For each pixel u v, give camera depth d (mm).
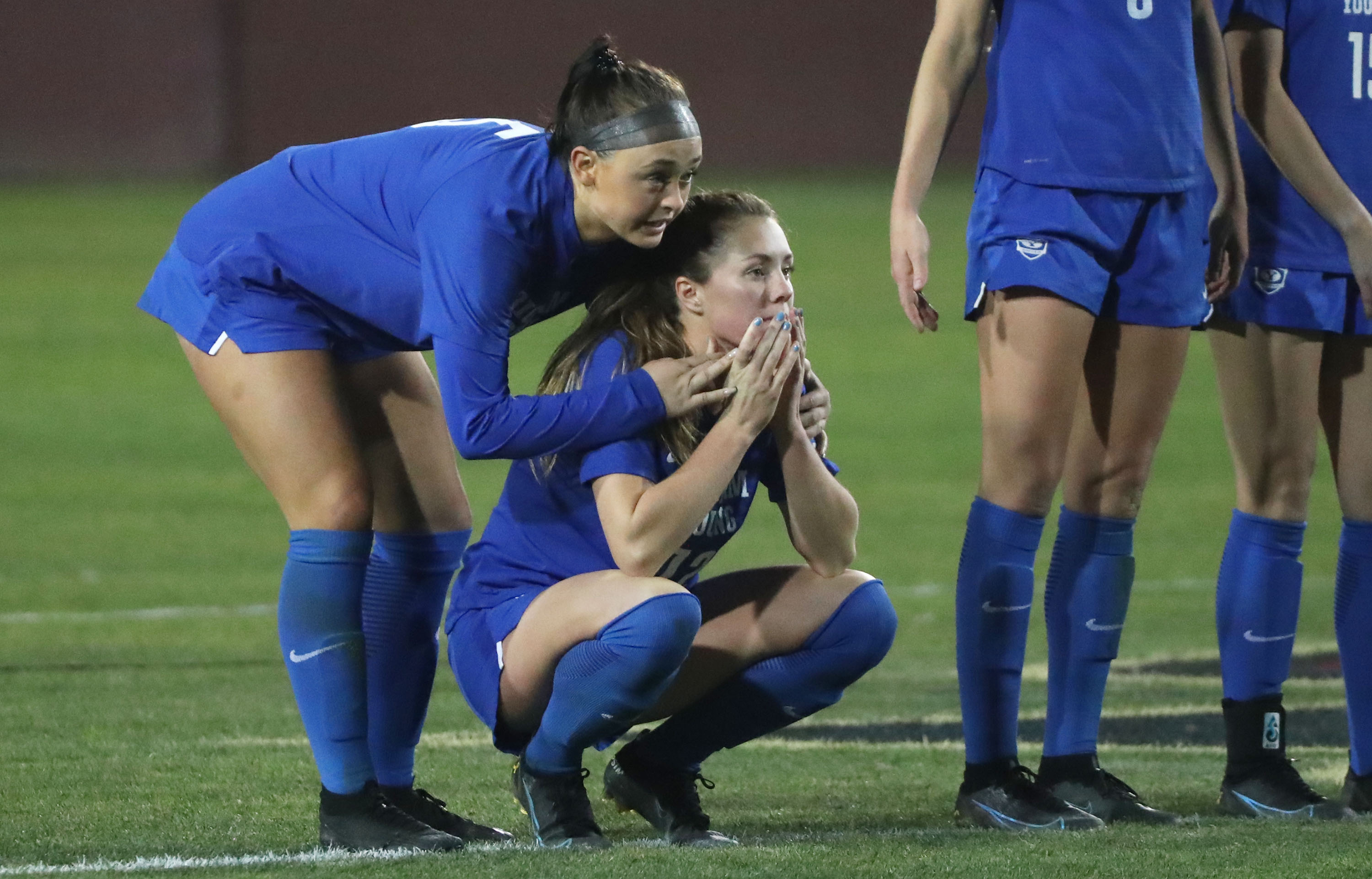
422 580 12797
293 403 11727
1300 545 13719
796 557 26297
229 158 95250
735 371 11297
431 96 96250
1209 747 16047
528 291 11680
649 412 11234
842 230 75438
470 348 11102
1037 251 12547
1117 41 12617
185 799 13367
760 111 99000
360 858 11117
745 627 12102
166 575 25109
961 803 12953
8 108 91938
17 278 61969
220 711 17141
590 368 11648
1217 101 13367
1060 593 13242
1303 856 10969
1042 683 19312
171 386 44344
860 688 19047
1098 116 12602
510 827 12922
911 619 22891
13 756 14945
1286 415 13562
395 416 12656
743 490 12195
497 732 12164
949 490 32438
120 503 30781
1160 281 12836
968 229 13195
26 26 91688
